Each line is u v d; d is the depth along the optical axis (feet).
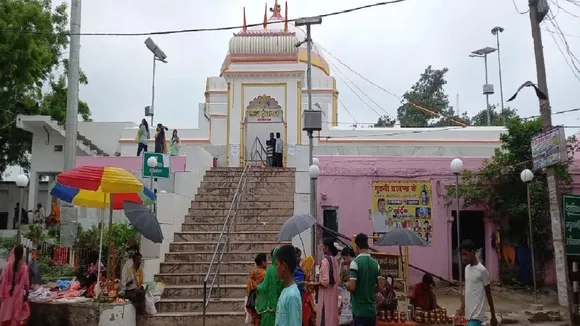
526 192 45.32
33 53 70.08
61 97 80.84
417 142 63.00
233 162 62.03
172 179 46.37
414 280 45.98
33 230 49.62
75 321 31.55
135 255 34.14
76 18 49.21
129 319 32.30
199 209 46.06
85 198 37.50
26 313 30.91
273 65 62.90
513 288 44.91
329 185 47.34
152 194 37.11
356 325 22.44
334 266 25.66
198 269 38.63
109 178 31.40
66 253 42.83
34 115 71.15
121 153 69.56
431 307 32.48
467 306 22.03
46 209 71.20
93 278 36.40
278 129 64.80
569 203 33.96
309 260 30.37
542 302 40.81
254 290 27.35
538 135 35.50
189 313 33.91
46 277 40.47
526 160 45.16
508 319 33.99
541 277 45.37
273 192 49.19
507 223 46.96
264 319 22.29
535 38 35.01
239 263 38.50
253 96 63.05
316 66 83.41
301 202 43.39
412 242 30.53
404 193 46.52
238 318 33.27
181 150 57.82
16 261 30.68
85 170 31.94
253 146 64.03
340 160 47.73
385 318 31.01
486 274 21.98
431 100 115.24
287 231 30.09
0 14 67.62
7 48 66.90
